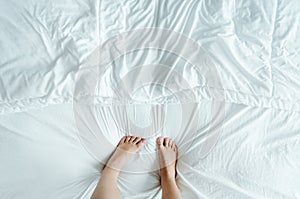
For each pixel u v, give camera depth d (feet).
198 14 3.54
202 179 3.21
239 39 3.47
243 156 3.18
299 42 3.50
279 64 3.43
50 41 3.29
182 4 3.53
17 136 3.05
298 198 3.11
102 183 3.11
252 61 3.41
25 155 3.03
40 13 3.36
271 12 3.56
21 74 3.13
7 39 3.24
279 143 3.24
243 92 3.34
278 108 3.34
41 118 3.12
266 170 3.14
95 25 3.36
